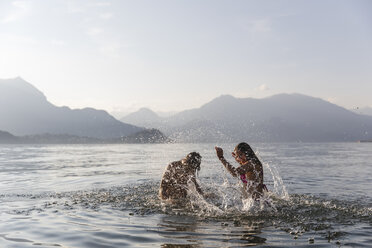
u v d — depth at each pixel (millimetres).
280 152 30750
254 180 4914
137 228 3600
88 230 3541
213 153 21172
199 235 3277
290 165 14219
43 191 6730
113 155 26750
